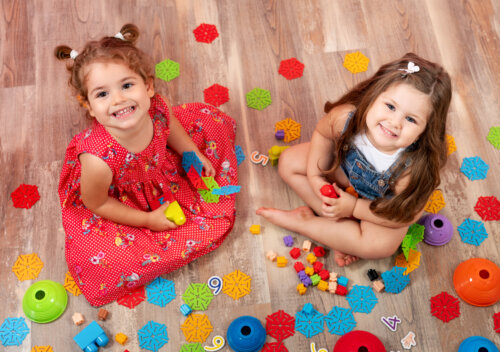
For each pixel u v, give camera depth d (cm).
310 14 192
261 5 193
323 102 179
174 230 153
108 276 145
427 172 134
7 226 159
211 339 146
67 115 174
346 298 151
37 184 164
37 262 154
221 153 162
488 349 140
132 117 127
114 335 146
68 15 189
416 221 154
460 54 187
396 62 125
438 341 146
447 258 156
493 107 178
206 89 178
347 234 149
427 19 192
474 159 169
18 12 189
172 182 157
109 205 143
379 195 146
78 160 146
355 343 138
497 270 149
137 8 191
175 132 151
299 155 159
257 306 150
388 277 151
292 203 164
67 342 145
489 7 194
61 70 180
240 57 185
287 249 158
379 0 194
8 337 144
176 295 151
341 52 187
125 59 124
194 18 190
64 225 150
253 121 175
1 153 168
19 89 177
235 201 164
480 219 162
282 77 182
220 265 155
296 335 146
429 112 121
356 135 138
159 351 144
